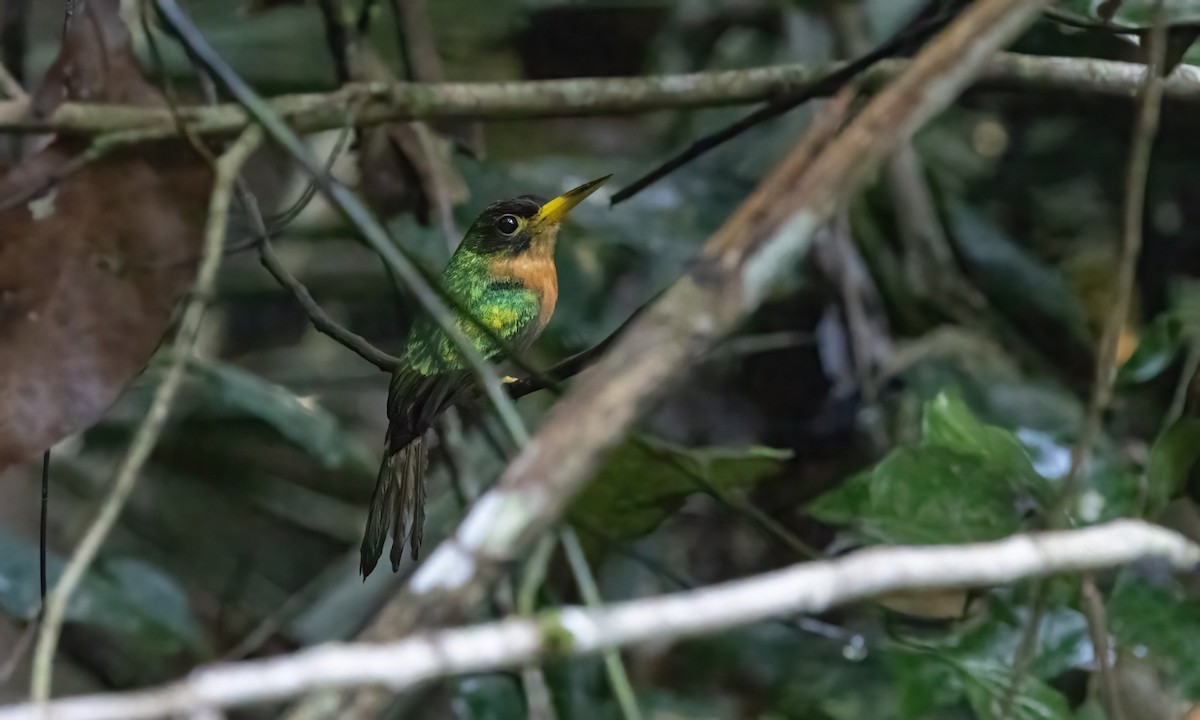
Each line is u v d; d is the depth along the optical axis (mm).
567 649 3441
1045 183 9828
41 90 5695
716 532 8477
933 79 3762
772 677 7559
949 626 6117
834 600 3758
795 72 7660
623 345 3488
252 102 4996
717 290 3537
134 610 7457
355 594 8609
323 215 9391
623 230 9305
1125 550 4152
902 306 9109
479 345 7590
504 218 7906
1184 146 9211
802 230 3639
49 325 5410
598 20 9727
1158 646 5574
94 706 3119
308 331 10375
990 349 8828
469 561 3328
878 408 8398
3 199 5527
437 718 7566
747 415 8797
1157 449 5871
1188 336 7426
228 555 9984
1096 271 9383
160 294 5523
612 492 6574
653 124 10430
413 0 7723
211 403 9406
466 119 7820
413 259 5324
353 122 7082
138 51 5891
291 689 3182
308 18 9367
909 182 9125
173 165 5609
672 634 3604
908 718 5785
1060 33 8648
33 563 7391
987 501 5832
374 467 9508
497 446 6660
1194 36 6391
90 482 9586
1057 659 5820
